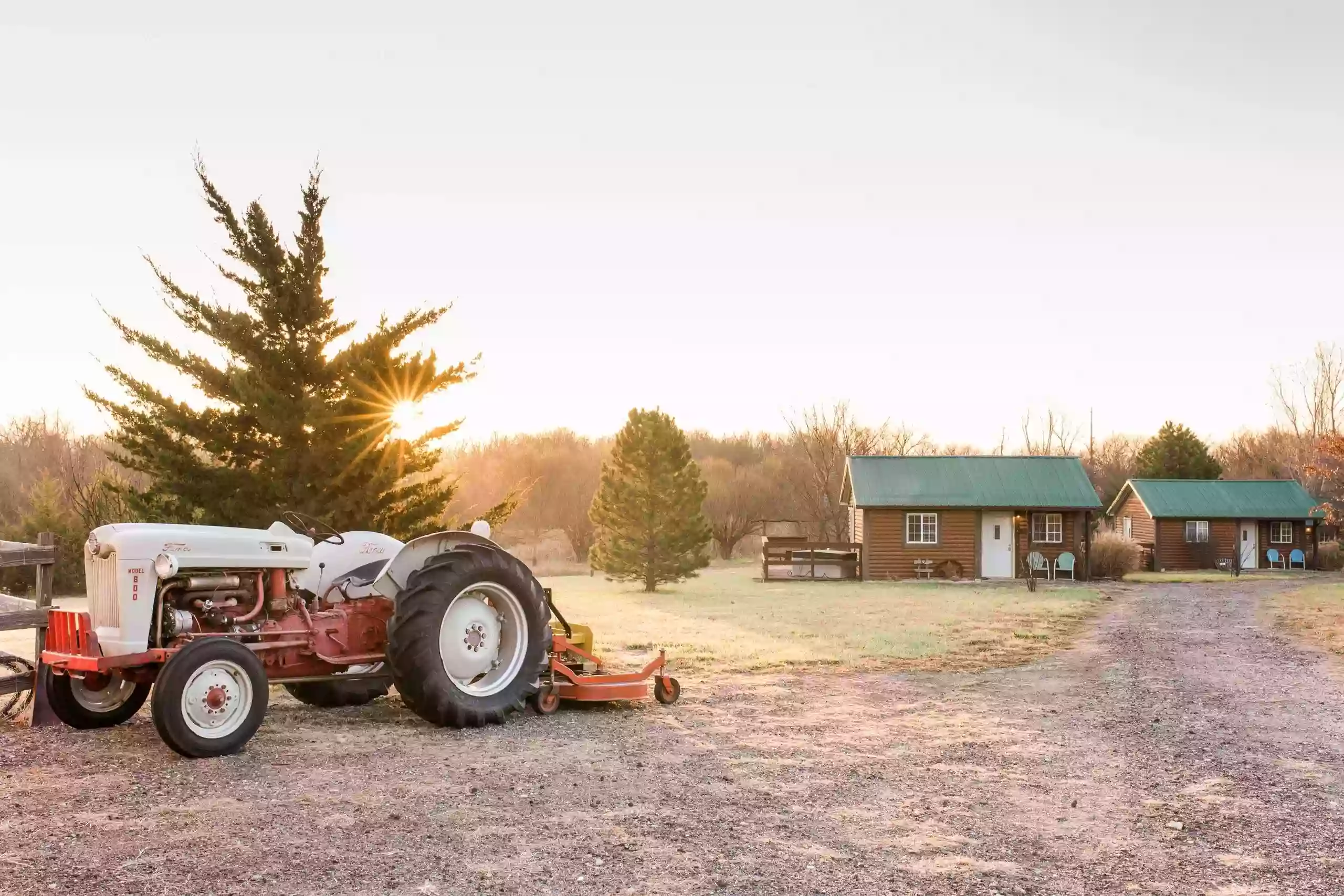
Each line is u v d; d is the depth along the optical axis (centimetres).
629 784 622
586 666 946
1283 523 4450
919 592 2966
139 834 498
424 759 677
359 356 1280
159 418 1227
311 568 834
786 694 1005
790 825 545
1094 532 4588
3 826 507
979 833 537
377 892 430
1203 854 508
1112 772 680
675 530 3033
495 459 6316
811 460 5950
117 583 686
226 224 1288
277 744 714
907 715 890
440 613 786
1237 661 1337
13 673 865
